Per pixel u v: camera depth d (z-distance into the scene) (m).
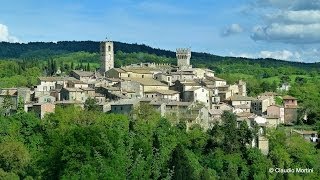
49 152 114.19
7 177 163.50
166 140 198.12
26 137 198.12
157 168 75.44
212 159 199.75
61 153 107.62
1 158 173.88
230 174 192.88
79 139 107.44
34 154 178.25
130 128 197.00
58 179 104.62
